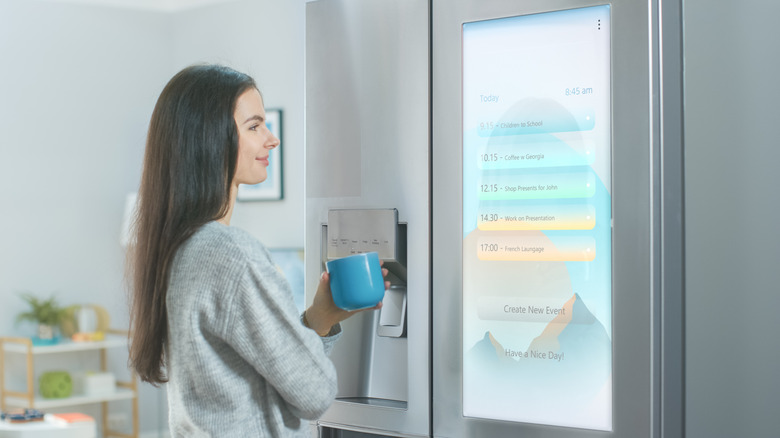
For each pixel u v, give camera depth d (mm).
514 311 1377
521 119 1373
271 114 4359
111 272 4672
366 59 1522
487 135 1400
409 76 1470
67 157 4520
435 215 1445
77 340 4332
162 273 1107
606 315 1311
